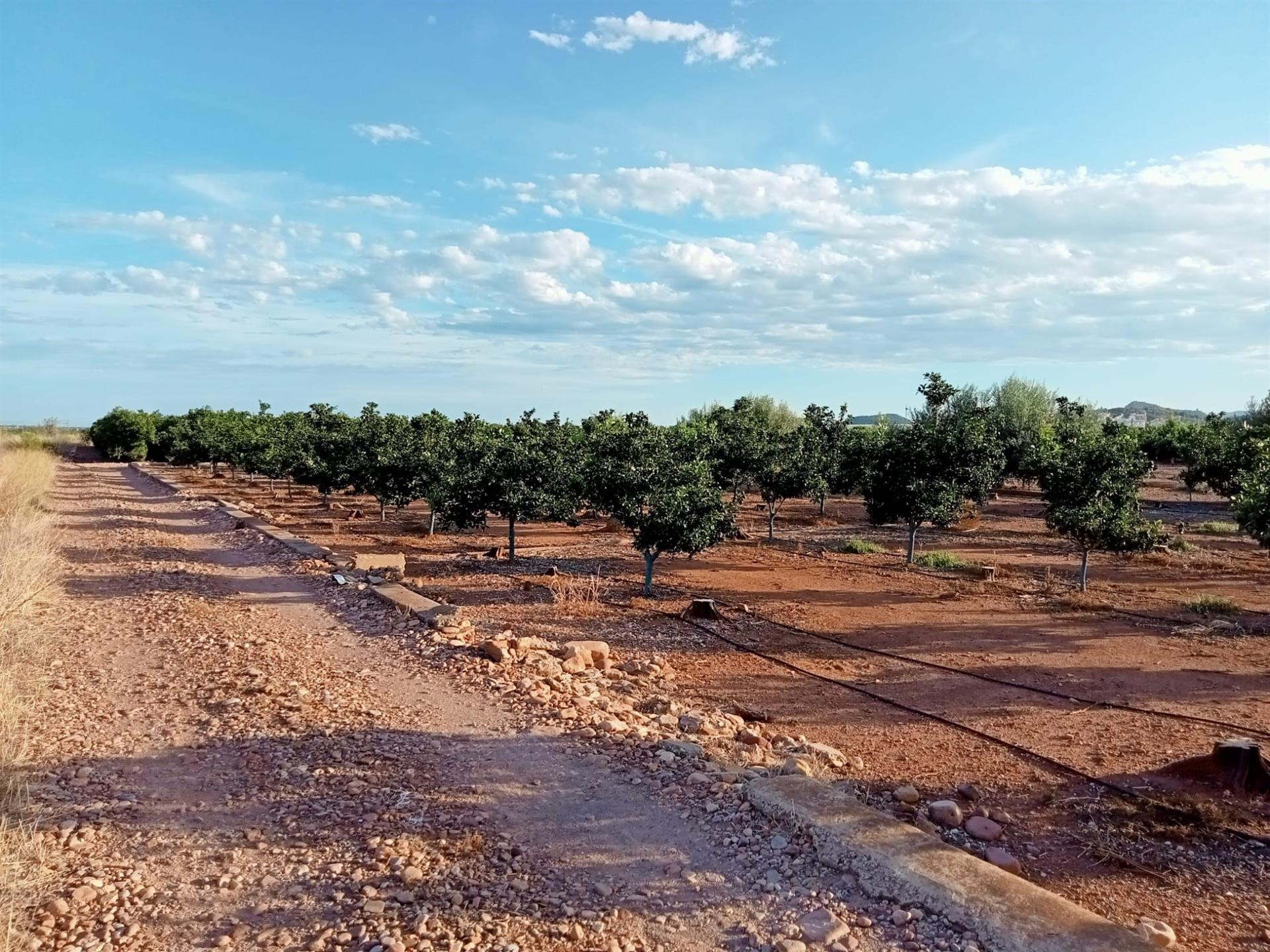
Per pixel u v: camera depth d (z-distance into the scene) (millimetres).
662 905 4250
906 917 4066
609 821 5203
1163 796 6113
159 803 5422
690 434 25328
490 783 5809
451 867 4609
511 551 17547
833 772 6496
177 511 25750
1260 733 7516
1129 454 14859
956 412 35344
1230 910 4617
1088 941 3678
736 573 16719
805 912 4152
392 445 23141
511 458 17578
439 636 9906
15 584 10141
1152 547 14586
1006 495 36125
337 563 15359
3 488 22438
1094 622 12320
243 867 4617
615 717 7324
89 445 66812
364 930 3988
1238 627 11820
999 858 5043
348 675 8562
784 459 21562
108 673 8383
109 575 13969
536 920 4102
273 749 6410
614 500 14523
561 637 10969
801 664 10023
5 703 6480
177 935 3961
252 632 10320
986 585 15320
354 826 5121
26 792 5391
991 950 3777
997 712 8195
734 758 6434
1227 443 25844
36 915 4047
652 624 11961
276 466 30734
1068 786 6332
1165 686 9047
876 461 18375
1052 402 39094
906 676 9508
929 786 6336
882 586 15289
